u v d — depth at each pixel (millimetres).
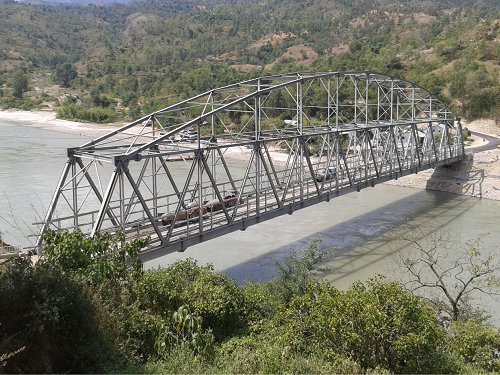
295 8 198875
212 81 96375
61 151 63781
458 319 16984
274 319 14195
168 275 15172
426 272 25531
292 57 128000
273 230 32719
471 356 13609
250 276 24734
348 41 136875
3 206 35344
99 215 17703
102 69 150375
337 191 29312
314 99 65438
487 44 89562
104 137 21828
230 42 155875
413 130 38906
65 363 10305
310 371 10891
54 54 176500
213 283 15945
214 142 25047
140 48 166125
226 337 14133
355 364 11031
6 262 11078
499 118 73938
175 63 135625
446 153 44625
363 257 28047
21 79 133250
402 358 11500
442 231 32938
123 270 13664
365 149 32969
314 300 13234
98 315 11383
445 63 90875
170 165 55219
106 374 10391
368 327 11406
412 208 39844
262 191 25266
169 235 19922
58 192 19406
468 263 24188
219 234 22109
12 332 9711
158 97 100812
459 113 77625
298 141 26688
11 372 9109
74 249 12664
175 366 11242
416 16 159750
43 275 10297
